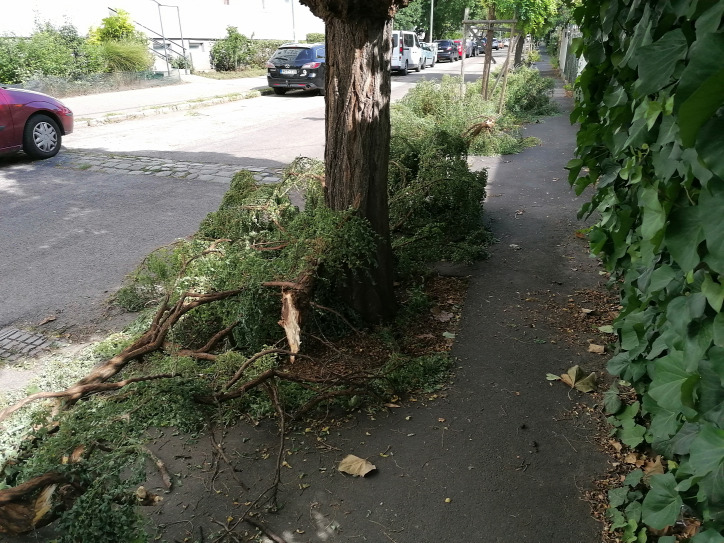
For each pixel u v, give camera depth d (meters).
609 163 3.23
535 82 16.34
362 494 2.87
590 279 5.27
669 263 2.25
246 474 3.01
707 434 1.69
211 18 27.20
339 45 3.95
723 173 1.23
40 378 3.92
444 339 4.27
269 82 20.06
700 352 1.73
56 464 2.39
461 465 3.04
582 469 3.00
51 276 5.61
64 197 8.23
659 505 2.15
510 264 5.64
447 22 52.84
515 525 2.67
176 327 4.02
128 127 14.05
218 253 4.45
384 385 3.63
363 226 4.05
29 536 2.55
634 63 2.23
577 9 3.27
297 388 3.62
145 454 2.72
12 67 16.81
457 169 6.09
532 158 10.39
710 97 1.18
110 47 20.17
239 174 5.81
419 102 12.36
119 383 2.94
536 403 3.54
